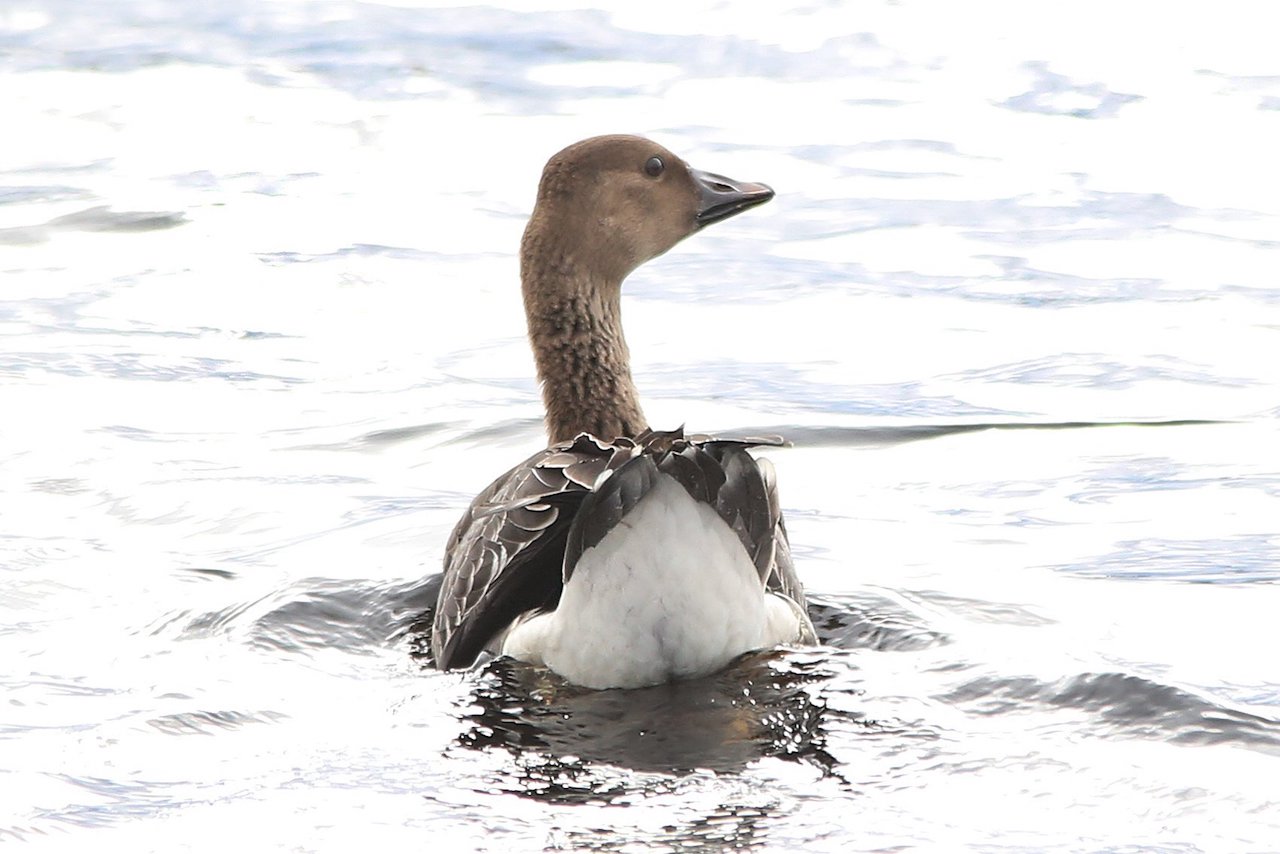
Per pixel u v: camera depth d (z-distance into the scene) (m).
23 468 13.78
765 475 9.48
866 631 10.07
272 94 28.39
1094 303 18.64
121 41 31.86
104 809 7.53
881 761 7.99
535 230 11.47
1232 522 12.30
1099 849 7.02
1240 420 14.81
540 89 28.27
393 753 8.18
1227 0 32.28
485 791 7.67
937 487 13.38
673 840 7.14
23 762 8.09
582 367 11.47
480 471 13.88
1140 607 10.55
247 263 20.45
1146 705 8.64
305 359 17.05
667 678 8.84
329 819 7.36
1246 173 23.59
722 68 29.33
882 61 29.61
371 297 19.17
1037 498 13.02
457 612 9.58
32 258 20.72
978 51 30.03
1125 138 25.31
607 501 8.38
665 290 19.86
